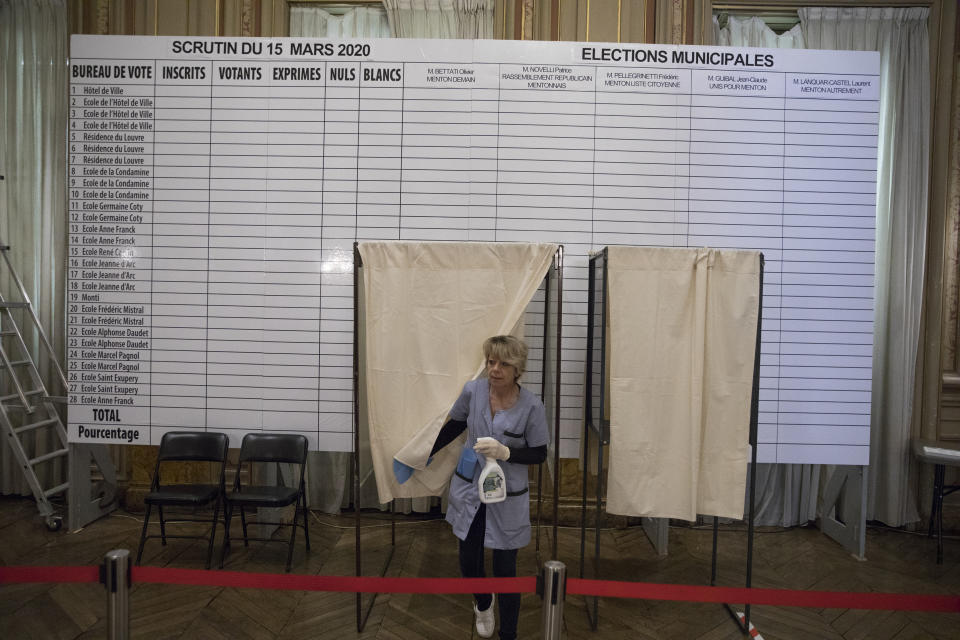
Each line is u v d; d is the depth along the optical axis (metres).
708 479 2.67
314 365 3.38
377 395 2.71
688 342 2.63
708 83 3.35
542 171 3.38
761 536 3.79
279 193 3.38
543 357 3.17
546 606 1.94
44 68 3.96
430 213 3.38
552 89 3.36
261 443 3.32
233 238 3.38
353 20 3.96
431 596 2.94
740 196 3.37
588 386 2.91
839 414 3.37
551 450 3.16
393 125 3.37
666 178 3.37
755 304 2.62
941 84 3.78
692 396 2.61
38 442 4.04
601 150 3.37
